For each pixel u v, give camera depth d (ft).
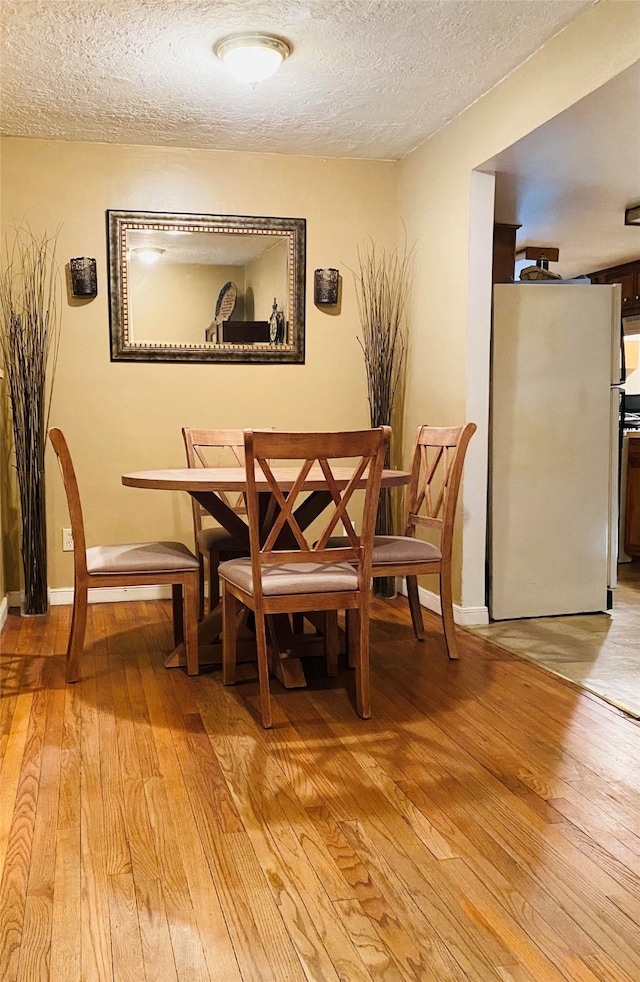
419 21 9.68
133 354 14.52
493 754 8.05
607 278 22.80
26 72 11.12
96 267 14.19
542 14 9.52
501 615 13.50
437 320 13.85
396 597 15.37
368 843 6.32
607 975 4.81
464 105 12.46
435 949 5.03
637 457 19.08
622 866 6.02
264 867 5.97
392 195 15.44
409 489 12.42
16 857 6.11
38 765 7.77
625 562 19.81
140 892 5.65
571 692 9.93
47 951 5.00
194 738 8.44
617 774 7.61
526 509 13.44
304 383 15.35
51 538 14.55
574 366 13.44
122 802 7.00
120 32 9.93
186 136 13.85
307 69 11.08
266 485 9.12
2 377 13.44
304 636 11.39
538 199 14.55
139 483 9.74
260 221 14.84
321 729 8.70
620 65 8.81
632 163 12.15
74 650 10.19
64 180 14.06
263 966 4.87
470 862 6.05
